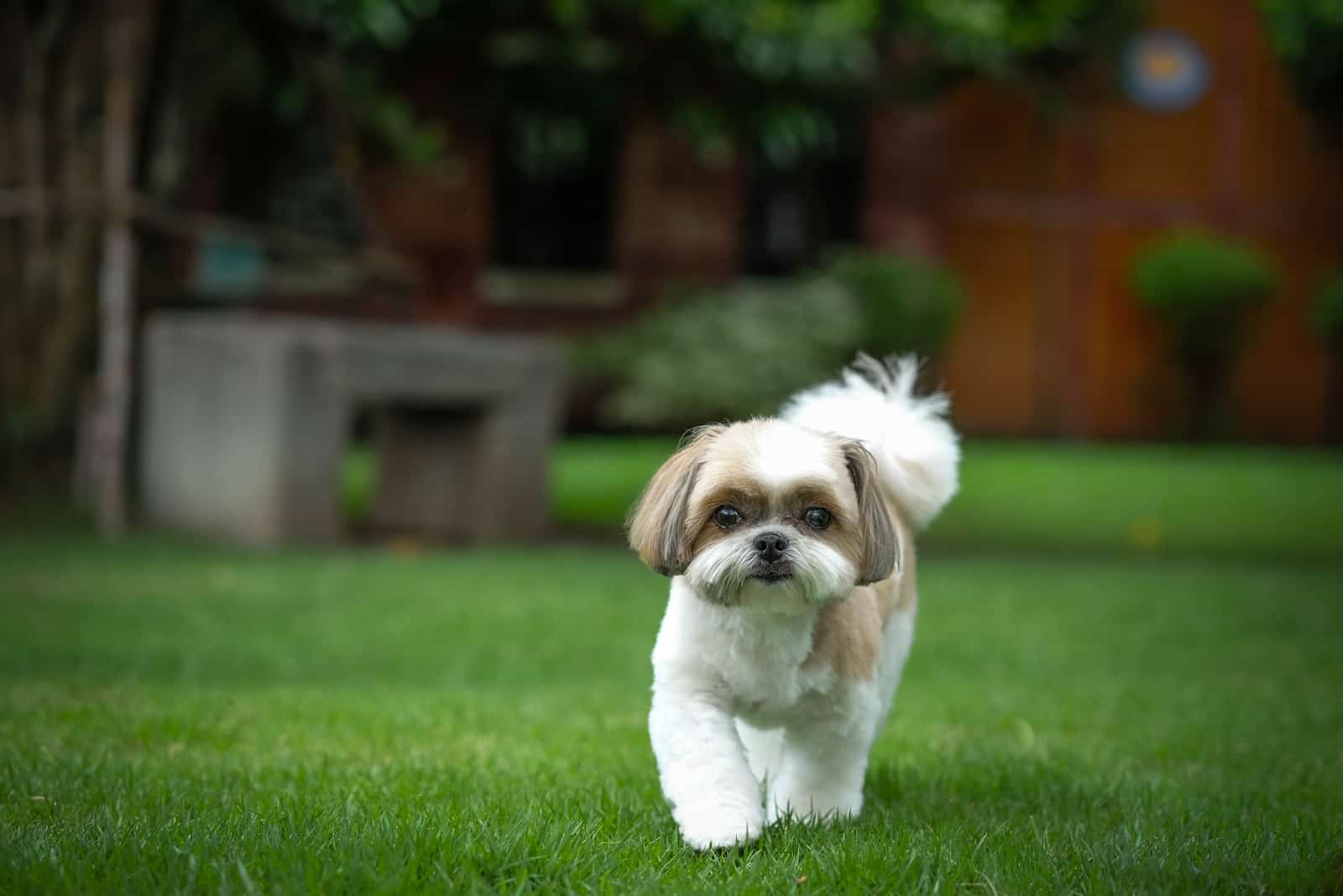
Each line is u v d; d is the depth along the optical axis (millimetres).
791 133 13617
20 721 5473
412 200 20062
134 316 12852
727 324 19141
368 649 7773
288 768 4742
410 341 11953
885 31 13781
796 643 4020
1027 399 23391
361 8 11648
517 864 3441
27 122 12023
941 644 8516
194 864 3299
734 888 3391
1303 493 17031
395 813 3979
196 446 12055
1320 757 5430
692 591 4074
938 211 21812
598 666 7621
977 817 4332
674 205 21000
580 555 11883
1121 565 12445
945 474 4781
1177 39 23203
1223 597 10312
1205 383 23344
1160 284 22594
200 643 7699
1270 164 23516
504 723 5773
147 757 4945
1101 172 23312
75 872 3299
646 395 18688
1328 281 23547
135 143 12422
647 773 4898
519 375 12578
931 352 20156
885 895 3412
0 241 12086
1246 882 3510
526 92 13977
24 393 12141
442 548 12164
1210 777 5051
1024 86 18422
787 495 3998
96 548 10930
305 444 11516
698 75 13367
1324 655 8211
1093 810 4480
